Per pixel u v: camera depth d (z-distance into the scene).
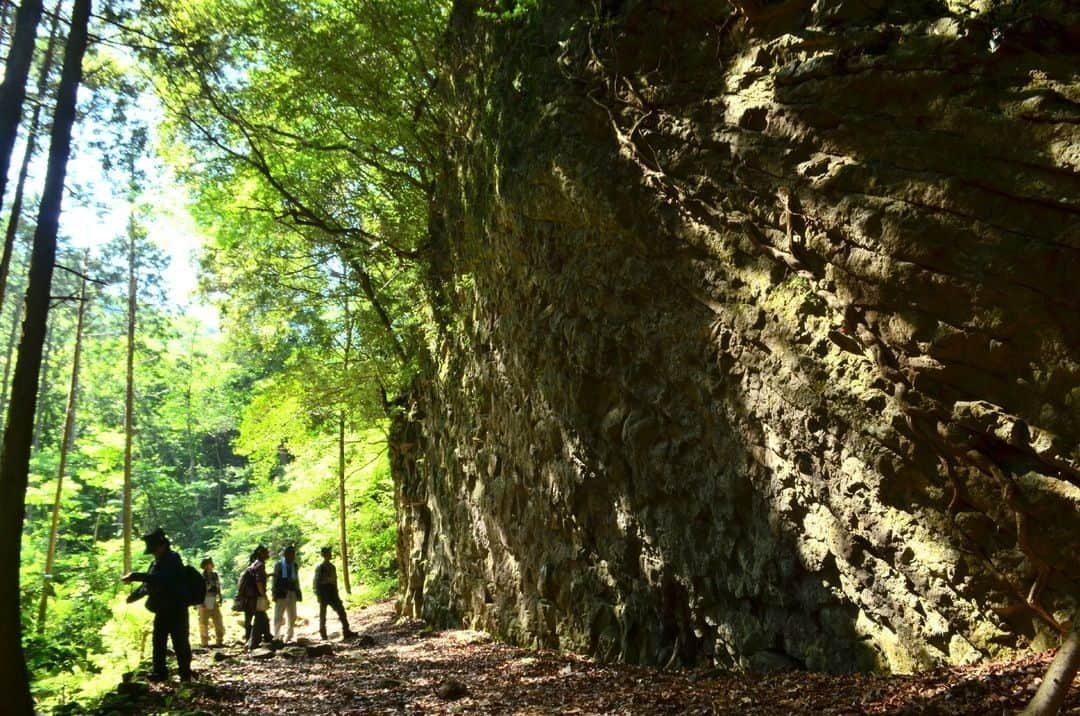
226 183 18.53
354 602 23.75
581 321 9.73
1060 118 5.00
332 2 15.50
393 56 15.44
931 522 5.69
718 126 7.63
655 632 8.83
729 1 7.62
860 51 6.29
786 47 6.96
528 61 10.89
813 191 6.47
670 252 8.28
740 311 7.38
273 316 21.31
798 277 6.72
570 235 9.86
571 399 10.00
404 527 18.30
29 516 31.30
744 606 7.68
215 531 47.88
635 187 8.59
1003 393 5.20
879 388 5.97
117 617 14.73
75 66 7.11
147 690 8.08
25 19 6.73
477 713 7.01
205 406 51.66
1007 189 5.21
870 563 6.27
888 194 5.87
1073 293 4.88
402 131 15.74
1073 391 4.84
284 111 16.11
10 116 6.56
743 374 7.42
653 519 8.88
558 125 9.80
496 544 12.72
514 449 12.01
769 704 5.90
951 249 5.44
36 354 6.46
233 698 8.23
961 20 5.67
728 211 7.47
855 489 6.29
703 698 6.56
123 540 25.41
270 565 38.03
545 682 8.41
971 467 5.39
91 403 45.09
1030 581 5.09
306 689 8.77
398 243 17.14
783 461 7.06
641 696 7.04
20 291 37.03
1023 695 4.41
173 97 14.55
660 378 8.66
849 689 5.81
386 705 7.63
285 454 37.78
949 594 5.59
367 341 19.28
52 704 8.71
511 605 12.01
